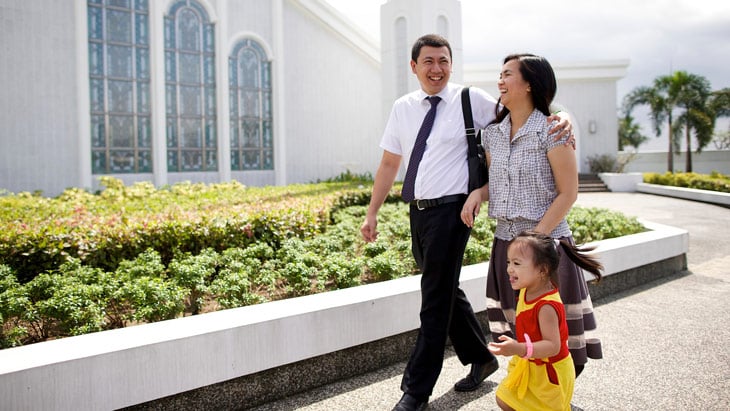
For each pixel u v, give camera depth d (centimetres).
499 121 256
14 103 1181
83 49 1253
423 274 266
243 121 1548
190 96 1452
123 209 706
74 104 1252
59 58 1232
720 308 436
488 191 259
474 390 282
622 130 3466
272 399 276
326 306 294
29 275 428
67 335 320
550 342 198
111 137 1321
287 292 384
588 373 304
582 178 1978
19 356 221
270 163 1597
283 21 1608
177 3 1423
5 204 777
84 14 1255
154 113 1368
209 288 351
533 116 237
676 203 1392
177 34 1427
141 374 234
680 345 348
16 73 1182
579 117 2111
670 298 470
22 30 1188
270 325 271
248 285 358
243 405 266
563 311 208
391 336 326
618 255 489
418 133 273
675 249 573
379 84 1802
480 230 578
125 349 230
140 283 331
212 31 1484
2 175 1169
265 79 1588
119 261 456
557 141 227
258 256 452
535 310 206
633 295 483
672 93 2375
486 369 287
